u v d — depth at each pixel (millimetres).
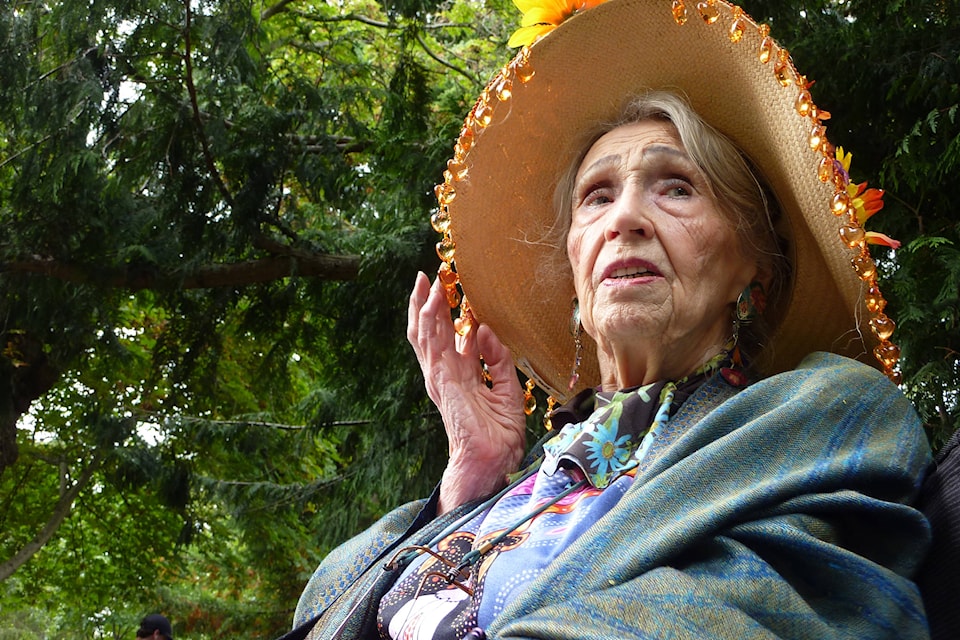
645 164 1861
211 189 7812
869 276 1728
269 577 12930
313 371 10719
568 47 2037
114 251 8078
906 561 1402
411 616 1647
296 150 8102
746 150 1922
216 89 7617
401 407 6891
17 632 20609
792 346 1963
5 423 9039
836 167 1727
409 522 2029
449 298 2197
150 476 9258
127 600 13586
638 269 1800
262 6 9016
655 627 1230
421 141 7359
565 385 2277
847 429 1465
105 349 9383
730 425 1503
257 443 9234
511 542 1642
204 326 8633
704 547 1348
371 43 10008
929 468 1540
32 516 12789
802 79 1760
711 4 1847
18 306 8422
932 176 3951
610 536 1367
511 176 2203
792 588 1283
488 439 2076
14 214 7926
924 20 4250
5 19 7523
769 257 1905
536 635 1273
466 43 10508
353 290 7551
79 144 7555
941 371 3648
